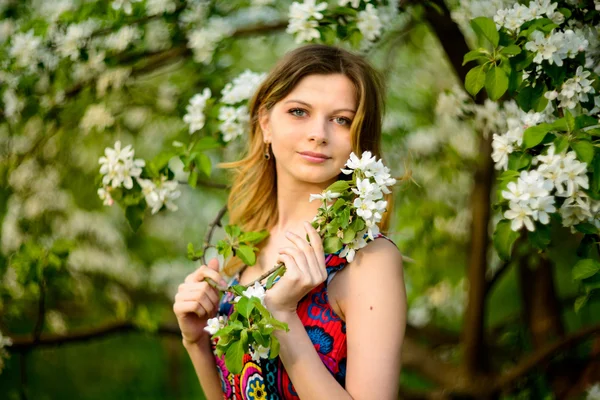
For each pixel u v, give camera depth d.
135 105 3.15
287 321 1.41
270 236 1.77
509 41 1.62
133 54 2.77
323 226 1.48
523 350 3.49
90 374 6.26
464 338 3.25
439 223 3.42
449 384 3.48
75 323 4.18
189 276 1.71
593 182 1.44
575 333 2.78
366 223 1.42
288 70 1.59
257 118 1.76
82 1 2.73
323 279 1.43
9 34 2.84
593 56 1.71
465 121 2.79
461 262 3.66
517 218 1.42
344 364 1.50
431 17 2.43
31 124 3.17
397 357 1.44
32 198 3.53
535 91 1.61
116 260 4.34
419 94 3.42
